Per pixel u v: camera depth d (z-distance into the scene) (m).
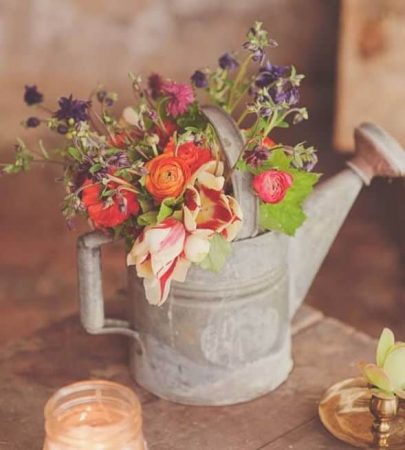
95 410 1.36
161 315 1.46
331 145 3.04
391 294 2.63
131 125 1.49
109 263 2.71
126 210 1.38
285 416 1.48
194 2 3.05
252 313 1.46
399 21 2.46
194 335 1.45
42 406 1.50
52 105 3.09
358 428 1.44
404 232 2.84
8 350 1.61
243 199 1.39
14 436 1.45
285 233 1.43
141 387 1.53
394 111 2.52
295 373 1.56
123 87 3.09
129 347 1.58
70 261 2.75
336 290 2.66
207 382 1.48
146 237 1.33
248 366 1.48
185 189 1.36
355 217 2.95
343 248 2.83
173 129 1.46
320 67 3.08
